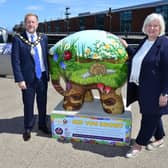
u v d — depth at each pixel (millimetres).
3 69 9055
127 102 3654
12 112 5355
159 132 3791
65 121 3984
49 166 3355
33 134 4254
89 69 3723
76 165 3383
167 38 3283
